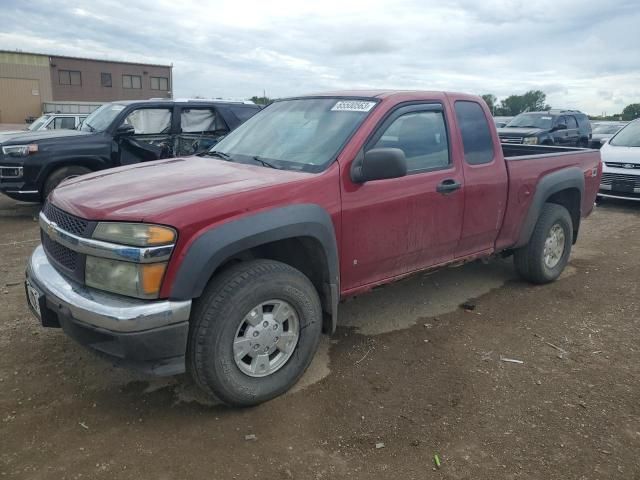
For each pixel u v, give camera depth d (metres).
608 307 4.94
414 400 3.34
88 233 2.87
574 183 5.46
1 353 3.78
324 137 3.77
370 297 5.06
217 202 2.94
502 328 4.44
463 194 4.30
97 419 3.07
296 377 3.36
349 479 2.65
